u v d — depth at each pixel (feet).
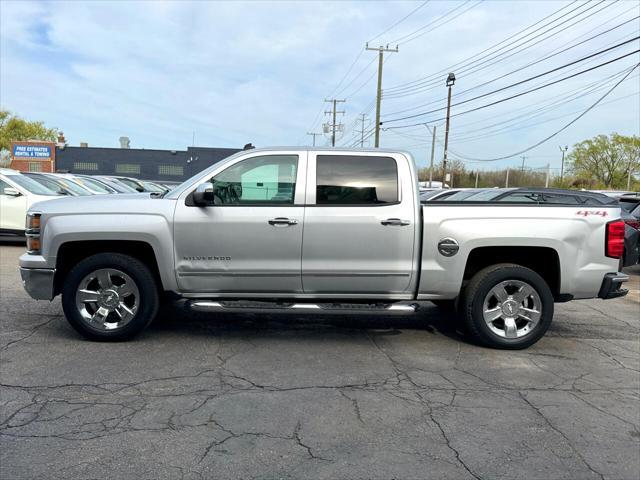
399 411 12.86
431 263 17.28
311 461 10.48
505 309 17.83
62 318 20.21
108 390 13.64
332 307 17.10
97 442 10.97
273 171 17.33
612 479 10.18
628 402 13.85
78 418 12.02
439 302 21.89
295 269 17.08
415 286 17.53
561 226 17.34
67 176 47.80
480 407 13.25
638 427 12.40
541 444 11.44
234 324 20.22
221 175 17.29
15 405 12.62
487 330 17.74
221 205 17.03
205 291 17.37
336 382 14.62
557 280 17.87
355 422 12.21
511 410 13.12
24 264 17.17
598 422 12.61
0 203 37.99
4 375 14.47
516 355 17.49
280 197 17.19
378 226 17.04
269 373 15.15
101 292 17.29
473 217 17.28
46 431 11.38
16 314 20.61
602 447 11.40
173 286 17.24
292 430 11.74
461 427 12.12
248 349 17.28
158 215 16.89
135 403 12.89
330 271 17.13
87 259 17.07
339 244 17.02
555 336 20.06
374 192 17.30
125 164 187.93
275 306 17.13
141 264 17.17
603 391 14.58
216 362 15.93
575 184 215.10
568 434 11.94
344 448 11.02
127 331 17.30
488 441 11.50
